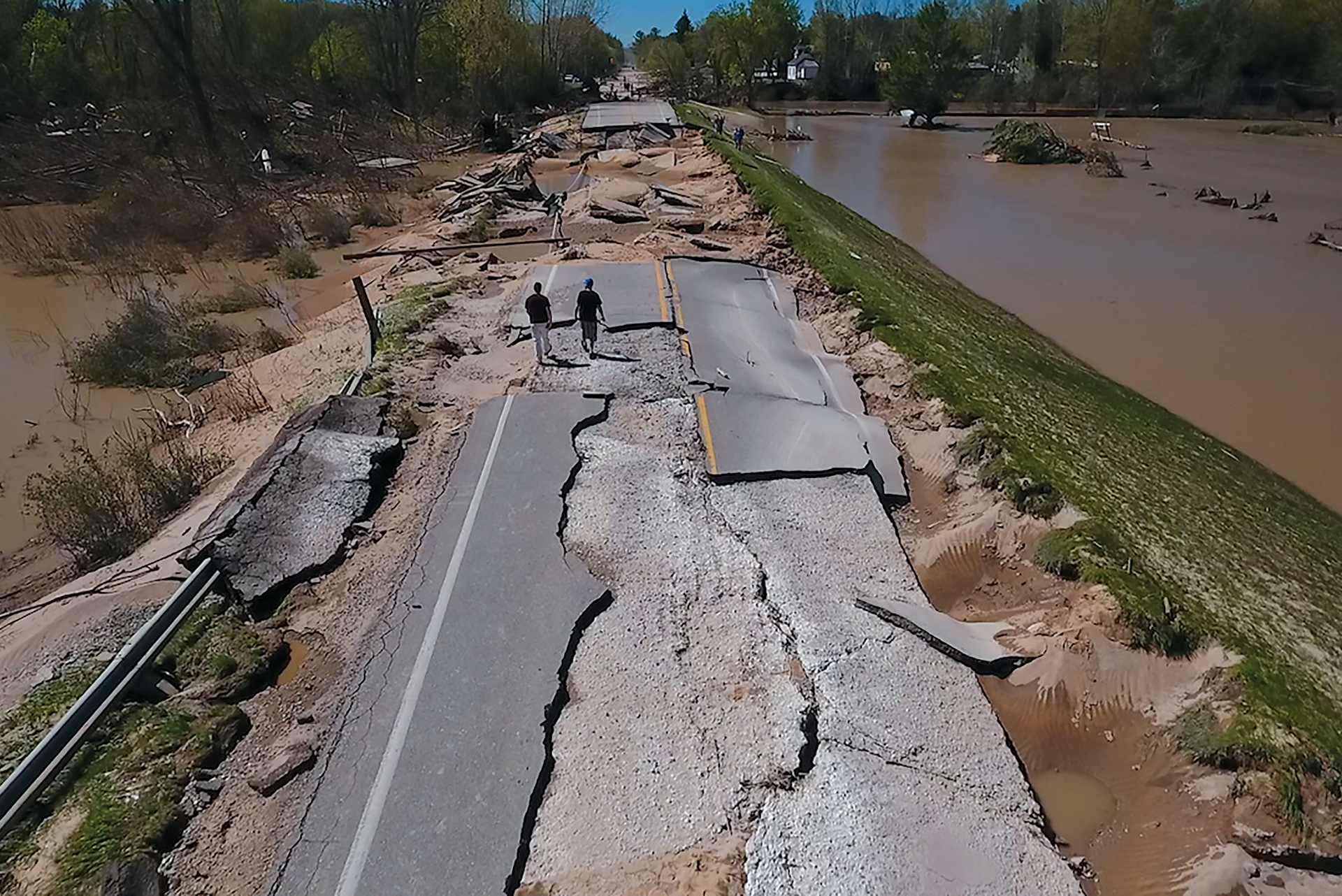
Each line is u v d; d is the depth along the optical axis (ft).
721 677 27.96
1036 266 90.17
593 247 77.56
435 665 28.04
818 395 48.47
